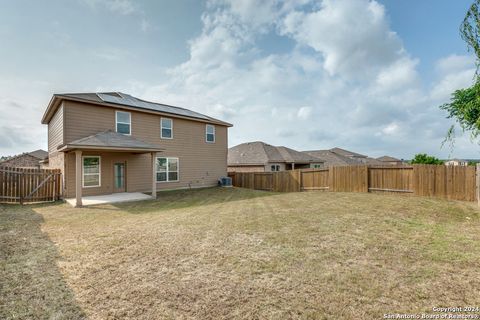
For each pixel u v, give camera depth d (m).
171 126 15.13
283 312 2.38
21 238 4.88
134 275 3.21
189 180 16.09
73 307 2.52
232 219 6.38
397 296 2.61
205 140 17.09
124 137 11.71
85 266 3.51
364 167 11.91
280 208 7.95
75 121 11.23
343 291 2.73
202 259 3.71
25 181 10.09
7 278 3.16
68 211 8.09
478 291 2.68
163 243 4.47
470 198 8.70
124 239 4.75
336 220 6.02
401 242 4.34
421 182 10.00
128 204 9.52
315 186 14.10
